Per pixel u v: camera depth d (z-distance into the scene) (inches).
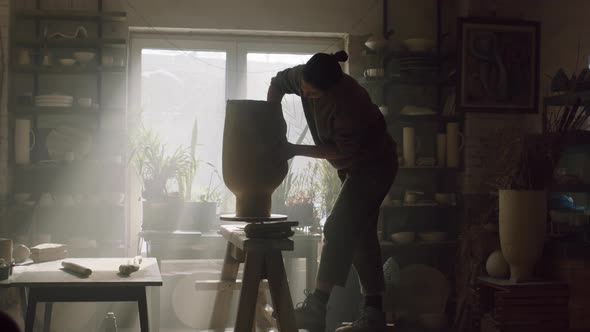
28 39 175.8
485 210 191.5
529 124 204.2
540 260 176.4
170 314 178.7
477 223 188.2
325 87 112.3
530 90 199.2
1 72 170.6
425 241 192.9
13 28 175.9
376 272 125.8
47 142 178.9
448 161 197.0
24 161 174.7
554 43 210.5
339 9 199.9
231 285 130.3
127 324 172.1
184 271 183.6
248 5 194.9
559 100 181.6
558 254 170.1
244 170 107.2
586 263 168.2
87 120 187.6
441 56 196.2
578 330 166.9
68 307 165.9
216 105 198.8
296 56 203.5
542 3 207.3
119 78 187.0
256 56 201.0
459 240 192.1
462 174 196.4
